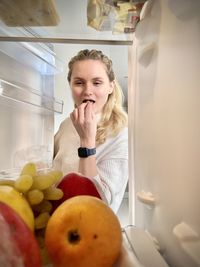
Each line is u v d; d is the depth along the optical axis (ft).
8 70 2.18
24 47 2.24
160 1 1.30
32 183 1.10
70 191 1.23
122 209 2.81
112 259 0.91
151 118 1.49
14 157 2.31
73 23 1.89
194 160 0.94
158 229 1.36
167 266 1.09
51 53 2.76
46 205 1.13
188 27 0.99
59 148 3.29
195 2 0.93
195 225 0.94
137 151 1.81
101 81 3.20
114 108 3.27
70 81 3.43
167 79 1.23
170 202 1.20
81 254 0.86
